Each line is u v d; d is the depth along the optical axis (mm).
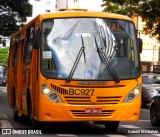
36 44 13500
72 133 14180
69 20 13750
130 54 13766
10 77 20469
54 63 13359
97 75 13320
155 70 49500
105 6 36219
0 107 26547
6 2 39344
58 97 13203
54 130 14969
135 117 13508
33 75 14266
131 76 13539
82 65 13359
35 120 14539
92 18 13820
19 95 17391
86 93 13219
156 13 31688
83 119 13195
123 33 13875
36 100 13703
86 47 13539
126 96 13438
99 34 13695
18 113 17609
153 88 26844
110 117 13273
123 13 33594
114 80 13352
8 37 41781
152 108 17094
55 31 13648
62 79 13211
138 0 32625
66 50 13492
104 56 13492
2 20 39906
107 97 13312
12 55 20312
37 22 14023
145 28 33094
